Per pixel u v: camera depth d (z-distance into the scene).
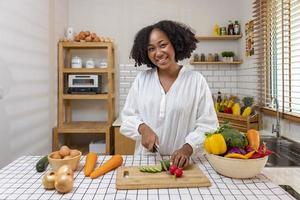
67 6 3.23
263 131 2.44
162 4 3.26
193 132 1.31
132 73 3.29
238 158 0.96
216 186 0.93
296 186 1.05
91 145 2.93
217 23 3.25
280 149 2.02
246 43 2.95
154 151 1.33
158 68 1.46
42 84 2.51
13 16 1.96
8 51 1.90
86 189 0.91
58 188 0.87
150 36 1.31
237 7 3.24
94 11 3.26
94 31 3.26
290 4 2.08
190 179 0.95
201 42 3.27
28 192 0.89
